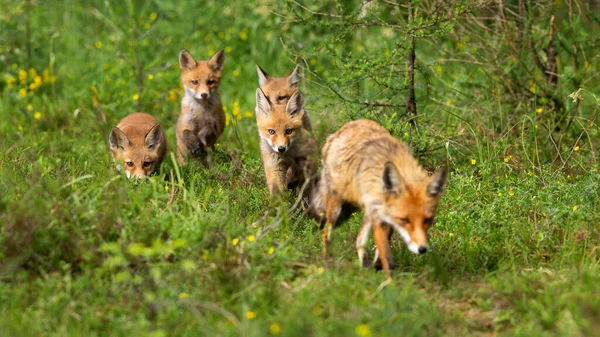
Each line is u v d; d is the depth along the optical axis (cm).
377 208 942
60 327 801
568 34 1608
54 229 942
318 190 1093
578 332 775
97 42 2194
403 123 1353
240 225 1066
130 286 882
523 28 1597
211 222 1029
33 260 917
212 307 819
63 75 2080
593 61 1675
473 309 896
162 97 1912
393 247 1059
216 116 1712
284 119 1324
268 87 1702
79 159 1436
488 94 1609
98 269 894
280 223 1066
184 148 1628
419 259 1016
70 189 1091
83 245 933
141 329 804
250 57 2197
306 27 1457
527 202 1178
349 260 1011
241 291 871
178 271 904
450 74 1741
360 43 1827
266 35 2159
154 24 2320
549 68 1627
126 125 1576
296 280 927
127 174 1450
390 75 1355
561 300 853
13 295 859
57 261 920
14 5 2172
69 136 1714
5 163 1285
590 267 963
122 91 1866
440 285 947
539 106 1595
